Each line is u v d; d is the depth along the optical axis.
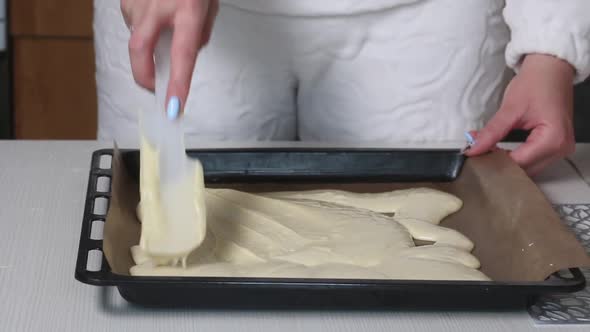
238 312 0.65
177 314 0.64
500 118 0.88
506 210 0.78
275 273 0.67
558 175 0.94
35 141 0.98
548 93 0.87
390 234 0.76
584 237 0.80
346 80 0.97
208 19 0.70
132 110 1.00
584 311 0.67
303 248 0.73
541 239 0.70
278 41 0.94
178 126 0.68
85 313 0.64
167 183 0.68
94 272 0.61
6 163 0.91
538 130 0.87
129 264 0.69
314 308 0.65
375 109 0.99
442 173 0.89
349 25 0.92
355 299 0.64
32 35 1.71
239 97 0.97
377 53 0.95
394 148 0.91
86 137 1.81
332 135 1.02
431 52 0.94
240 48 0.94
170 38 0.68
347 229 0.76
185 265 0.67
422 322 0.65
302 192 0.86
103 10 0.96
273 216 0.78
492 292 0.63
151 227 0.66
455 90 0.97
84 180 0.88
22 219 0.78
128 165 0.85
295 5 0.90
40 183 0.86
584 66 0.89
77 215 0.80
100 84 1.02
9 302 0.65
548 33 0.87
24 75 1.75
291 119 1.03
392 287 0.62
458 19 0.93
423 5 0.92
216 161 0.88
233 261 0.70
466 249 0.75
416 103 0.98
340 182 0.89
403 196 0.85
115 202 0.73
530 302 0.66
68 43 1.73
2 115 1.77
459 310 0.66
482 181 0.84
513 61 0.92
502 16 0.96
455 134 1.00
